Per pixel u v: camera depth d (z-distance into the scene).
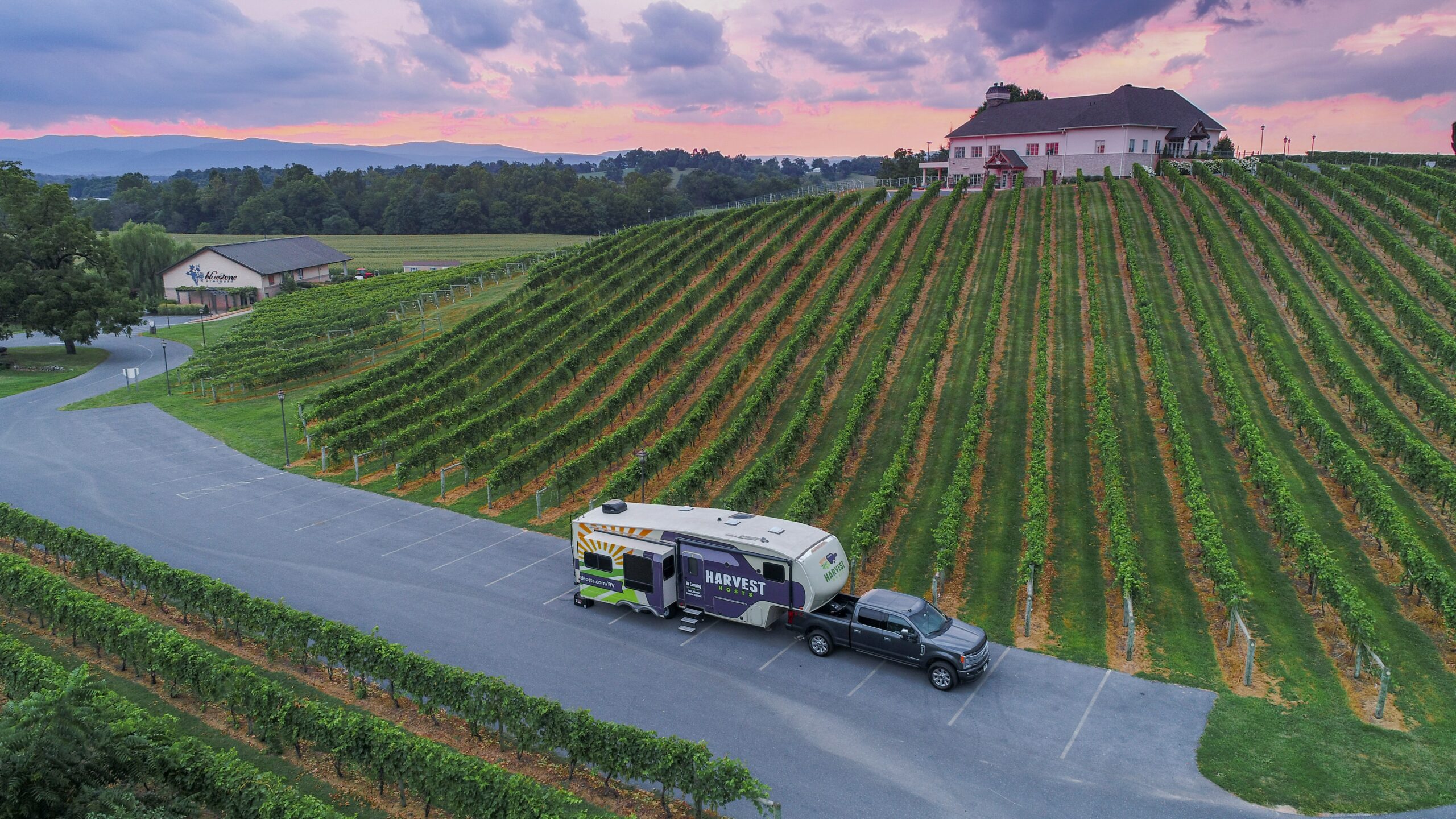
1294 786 17.98
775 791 18.09
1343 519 31.19
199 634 25.42
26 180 72.44
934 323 57.78
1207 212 75.81
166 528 34.47
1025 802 17.69
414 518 36.19
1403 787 17.84
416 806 17.62
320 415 49.25
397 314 78.38
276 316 82.06
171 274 112.44
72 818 15.45
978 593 27.61
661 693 22.12
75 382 64.12
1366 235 65.69
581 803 17.55
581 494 38.66
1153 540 30.64
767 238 84.00
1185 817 17.16
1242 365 47.03
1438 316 49.84
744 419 41.78
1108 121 97.25
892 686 22.44
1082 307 58.28
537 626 26.05
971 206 88.50
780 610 24.94
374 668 21.16
